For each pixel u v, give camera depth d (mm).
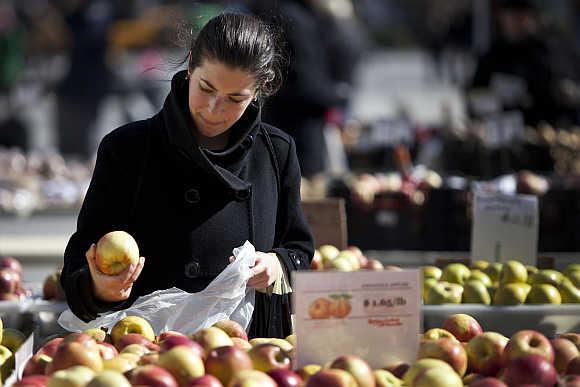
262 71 8625
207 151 9203
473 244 12789
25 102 40750
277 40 9492
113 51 37281
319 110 20969
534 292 10555
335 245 13180
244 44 8477
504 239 12625
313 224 13219
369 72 64188
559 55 23812
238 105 8719
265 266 9281
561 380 7559
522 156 18938
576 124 22297
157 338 8734
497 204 12703
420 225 16406
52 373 7539
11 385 7352
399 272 7824
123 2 39906
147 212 9266
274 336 9773
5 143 34625
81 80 34812
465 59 40562
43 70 44906
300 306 7660
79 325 9445
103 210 9219
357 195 16422
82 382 7035
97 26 34781
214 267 9391
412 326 7848
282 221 9961
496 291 10672
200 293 9156
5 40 40375
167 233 9305
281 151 9789
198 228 9328
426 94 51031
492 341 8234
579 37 31016
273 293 9531
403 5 77688
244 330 9242
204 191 9344
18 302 10625
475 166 19141
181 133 8984
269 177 9703
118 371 7508
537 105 22234
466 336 9078
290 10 20750
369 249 16547
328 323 7699
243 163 9438
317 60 20734
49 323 10680
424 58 71375
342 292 7730
